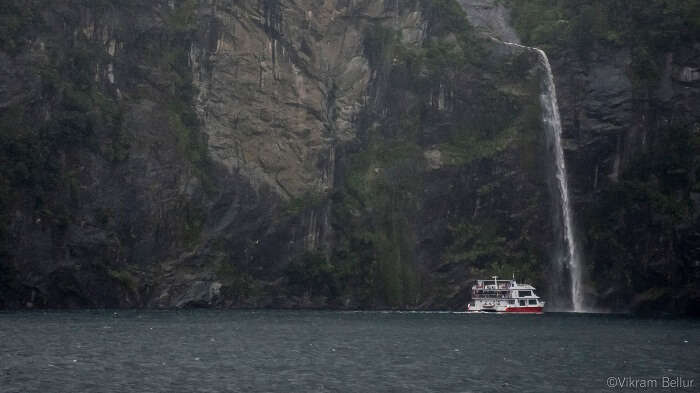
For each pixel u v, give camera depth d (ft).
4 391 370.73
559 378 422.00
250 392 380.37
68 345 520.42
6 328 620.49
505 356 500.74
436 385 401.70
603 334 646.74
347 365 459.32
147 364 451.12
